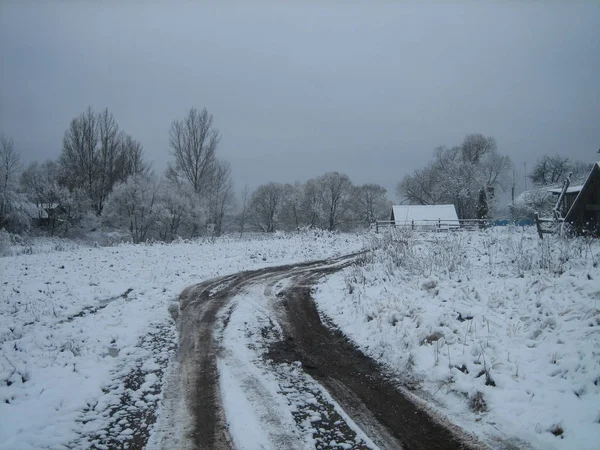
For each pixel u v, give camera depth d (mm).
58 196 48344
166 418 6223
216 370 7934
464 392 6691
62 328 9492
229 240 30641
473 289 10516
